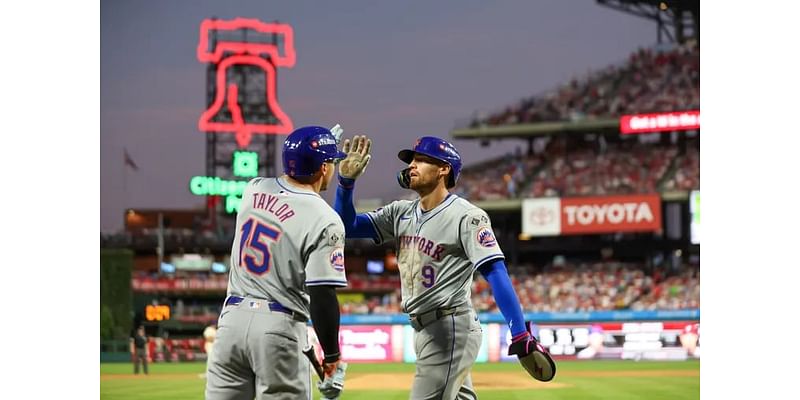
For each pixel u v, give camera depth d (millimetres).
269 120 59219
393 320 37750
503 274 6875
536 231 50719
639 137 55938
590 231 49812
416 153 7418
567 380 24734
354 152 7633
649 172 52344
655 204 49094
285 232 6367
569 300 46625
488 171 57875
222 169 59594
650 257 54250
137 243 60719
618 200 49562
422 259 7320
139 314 51781
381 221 7785
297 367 6352
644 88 54938
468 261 7312
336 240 6293
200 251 62594
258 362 6254
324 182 6840
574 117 54719
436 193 7422
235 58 58188
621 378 25469
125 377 27766
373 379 25953
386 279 56406
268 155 59594
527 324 6773
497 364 34375
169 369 33062
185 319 49531
